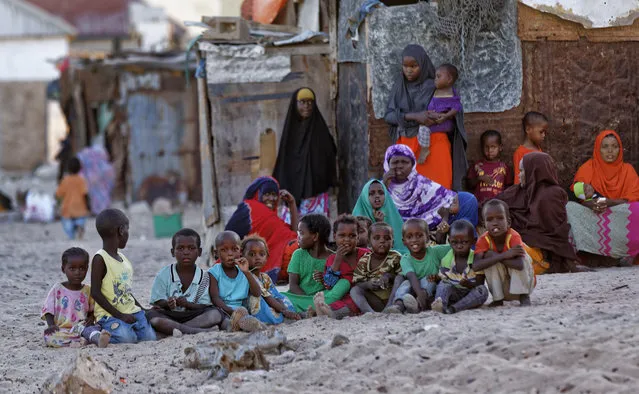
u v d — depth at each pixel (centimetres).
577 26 1440
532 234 1240
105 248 924
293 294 1010
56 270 1562
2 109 4762
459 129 1370
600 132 1455
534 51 1433
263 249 988
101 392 704
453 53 1420
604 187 1368
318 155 1473
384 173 1283
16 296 1266
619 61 1460
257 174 1538
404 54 1377
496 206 907
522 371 637
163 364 786
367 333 801
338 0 1527
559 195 1247
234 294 957
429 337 750
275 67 1531
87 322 923
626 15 1442
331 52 1541
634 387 595
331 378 687
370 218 1185
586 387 601
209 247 1520
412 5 1409
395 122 1383
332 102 1555
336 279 971
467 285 912
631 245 1312
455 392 629
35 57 4866
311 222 1004
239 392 676
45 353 879
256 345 756
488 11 1401
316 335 828
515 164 1388
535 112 1404
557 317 792
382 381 664
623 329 705
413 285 923
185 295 941
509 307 904
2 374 797
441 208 1254
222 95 1523
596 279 1113
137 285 1320
